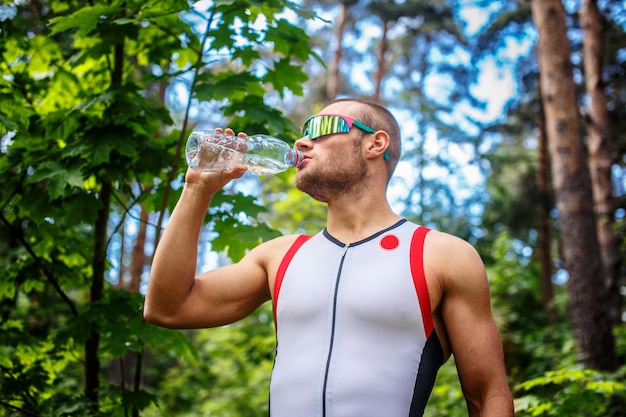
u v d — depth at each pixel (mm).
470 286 1729
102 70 3748
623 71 10594
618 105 11438
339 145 1903
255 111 3275
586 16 10078
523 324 10453
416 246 1771
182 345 3490
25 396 3305
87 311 3240
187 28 3348
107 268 3789
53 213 3146
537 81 14438
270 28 3188
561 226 7254
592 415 4664
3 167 3252
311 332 1729
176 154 3176
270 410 1754
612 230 9219
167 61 3723
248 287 1970
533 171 14859
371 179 1923
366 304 1683
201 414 10461
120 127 3139
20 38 3521
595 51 9977
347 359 1652
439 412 6711
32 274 3635
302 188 1940
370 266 1756
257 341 10203
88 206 3162
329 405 1623
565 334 9070
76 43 3406
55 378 3955
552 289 12633
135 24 3203
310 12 3031
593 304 6805
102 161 2988
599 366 6613
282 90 3486
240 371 10258
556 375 4051
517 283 10391
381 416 1601
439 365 1777
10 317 4094
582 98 14094
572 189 7156
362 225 1886
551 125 7438
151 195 3410
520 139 16469
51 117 3150
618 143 10242
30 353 3689
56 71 3613
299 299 1771
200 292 1921
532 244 14672
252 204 3328
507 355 8406
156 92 8039
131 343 3115
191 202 1883
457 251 1756
